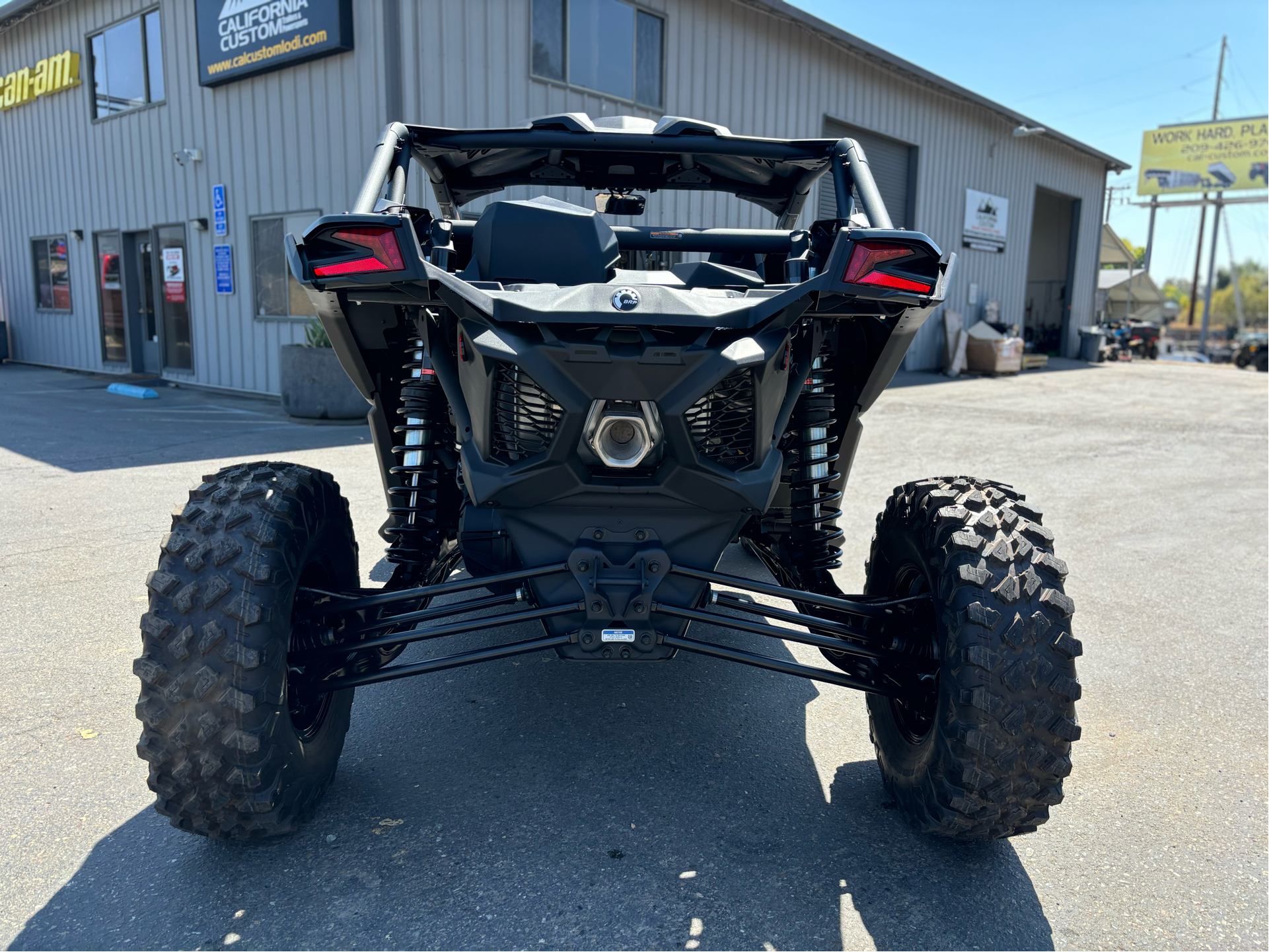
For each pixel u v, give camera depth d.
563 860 2.33
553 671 3.63
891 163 18.28
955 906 2.19
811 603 2.45
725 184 3.95
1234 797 2.75
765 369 2.24
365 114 10.41
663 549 2.42
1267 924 2.15
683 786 2.73
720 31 13.78
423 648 3.85
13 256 17.62
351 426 9.47
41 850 2.33
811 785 2.76
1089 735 3.15
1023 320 23.52
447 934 2.04
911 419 11.64
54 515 5.57
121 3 13.60
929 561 2.33
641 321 2.12
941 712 2.18
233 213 12.45
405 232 2.10
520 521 2.44
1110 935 2.10
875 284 2.16
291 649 2.37
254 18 11.26
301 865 2.29
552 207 2.79
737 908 2.15
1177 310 71.12
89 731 2.96
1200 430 11.30
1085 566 5.26
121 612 4.01
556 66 11.43
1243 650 3.97
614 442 2.20
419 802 2.61
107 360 15.66
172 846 2.36
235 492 2.25
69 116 15.27
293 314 11.76
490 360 2.21
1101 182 26.50
